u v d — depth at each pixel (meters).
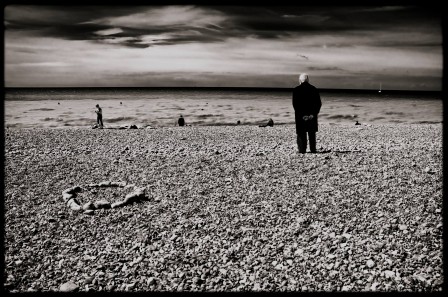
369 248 5.86
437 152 12.93
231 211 7.52
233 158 12.37
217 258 5.76
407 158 11.83
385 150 13.59
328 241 6.11
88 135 19.86
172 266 5.59
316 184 9.11
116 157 12.99
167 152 14.10
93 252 6.04
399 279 5.06
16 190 9.12
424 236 6.15
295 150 13.97
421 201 7.70
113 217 7.39
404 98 116.56
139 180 9.96
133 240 6.42
